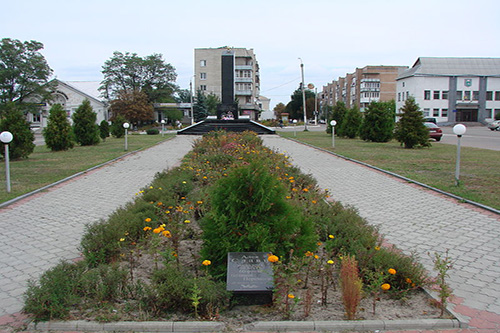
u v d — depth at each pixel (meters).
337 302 3.76
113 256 4.78
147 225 5.62
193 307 3.58
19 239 5.78
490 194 8.27
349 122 26.59
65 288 3.58
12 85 49.50
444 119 63.34
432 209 7.41
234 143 15.06
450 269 4.66
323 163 13.52
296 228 4.09
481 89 63.44
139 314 3.50
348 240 4.88
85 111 21.86
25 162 14.22
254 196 3.93
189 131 31.33
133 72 60.12
